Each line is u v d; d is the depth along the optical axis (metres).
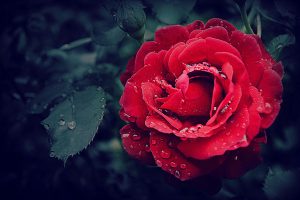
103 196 0.44
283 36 0.34
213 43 0.28
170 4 0.35
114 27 0.35
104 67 0.39
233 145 0.27
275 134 0.38
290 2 0.34
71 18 0.44
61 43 0.41
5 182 0.45
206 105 0.28
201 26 0.30
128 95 0.29
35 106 0.36
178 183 0.30
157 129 0.27
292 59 0.34
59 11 0.44
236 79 0.28
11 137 0.45
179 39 0.30
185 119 0.28
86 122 0.32
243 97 0.28
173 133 0.28
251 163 0.29
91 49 0.42
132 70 0.31
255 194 0.39
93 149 0.43
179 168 0.28
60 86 0.36
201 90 0.28
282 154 0.39
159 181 0.42
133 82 0.29
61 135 0.32
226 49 0.28
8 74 0.41
